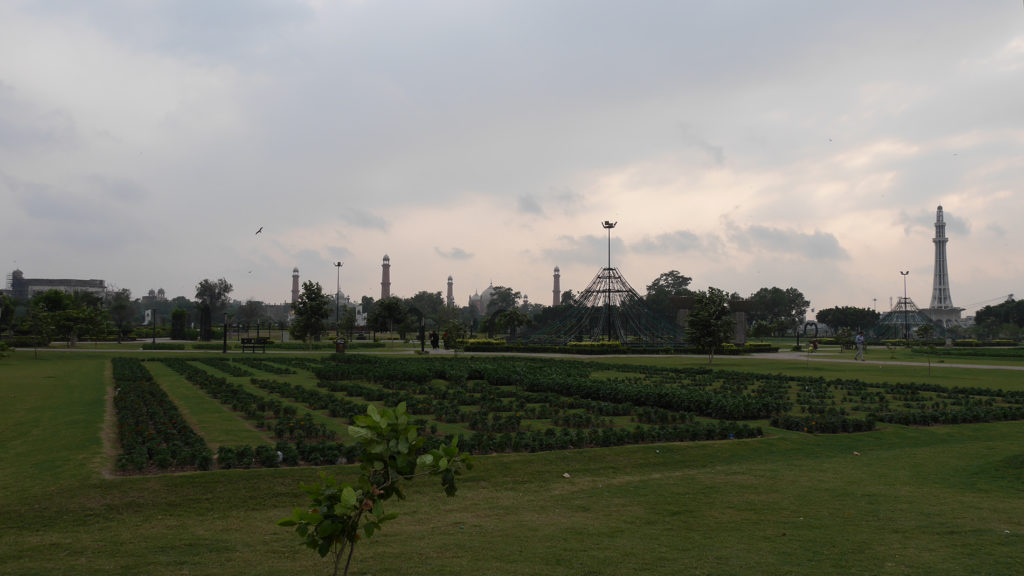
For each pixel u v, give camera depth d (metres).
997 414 20.95
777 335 147.38
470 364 37.75
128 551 8.67
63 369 36.34
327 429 16.44
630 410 21.16
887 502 11.38
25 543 8.91
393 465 5.04
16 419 18.52
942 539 9.38
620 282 76.69
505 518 10.36
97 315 63.66
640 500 11.49
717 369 42.69
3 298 61.41
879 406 23.64
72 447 14.20
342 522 4.82
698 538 9.41
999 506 11.12
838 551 8.86
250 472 11.90
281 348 61.88
